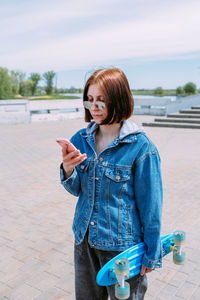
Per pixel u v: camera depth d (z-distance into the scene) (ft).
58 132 42.27
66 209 14.98
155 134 38.11
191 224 13.09
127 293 4.44
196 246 11.25
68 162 4.66
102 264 4.99
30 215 14.29
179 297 8.50
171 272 9.70
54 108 63.21
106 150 4.91
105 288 5.83
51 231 12.61
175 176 20.33
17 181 19.81
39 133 41.47
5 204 15.71
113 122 4.81
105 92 4.60
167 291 8.76
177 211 14.49
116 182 4.78
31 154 28.02
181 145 30.71
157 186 4.79
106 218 4.82
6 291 8.82
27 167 23.41
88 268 5.40
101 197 4.87
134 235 4.87
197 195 16.69
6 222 13.53
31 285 9.10
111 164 4.83
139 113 65.87
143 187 4.79
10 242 11.71
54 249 11.18
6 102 56.80
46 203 15.81
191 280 9.27
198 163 23.67
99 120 4.83
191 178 19.85
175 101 62.18
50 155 27.48
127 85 4.77
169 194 16.90
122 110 4.72
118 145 4.88
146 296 8.55
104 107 4.65
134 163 4.81
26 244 11.55
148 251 4.78
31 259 10.52
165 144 31.45
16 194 17.26
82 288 5.58
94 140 5.14
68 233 12.41
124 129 4.83
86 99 5.06
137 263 4.81
